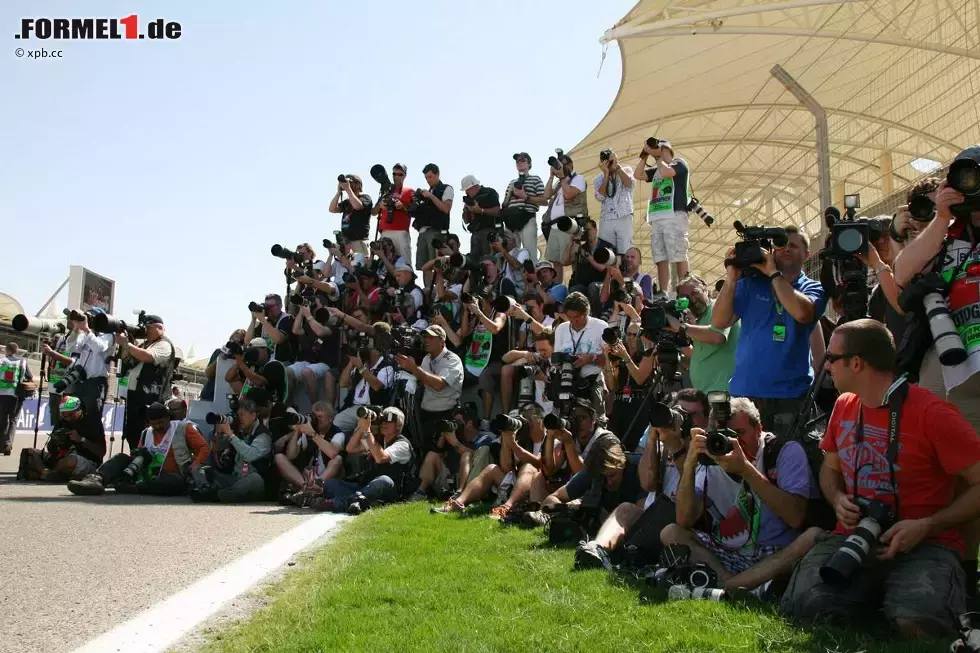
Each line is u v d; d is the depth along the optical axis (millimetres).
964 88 17953
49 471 10633
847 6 19250
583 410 7078
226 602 4102
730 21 20656
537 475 7285
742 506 4688
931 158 21000
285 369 11203
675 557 4668
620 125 26812
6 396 13562
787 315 5664
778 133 26438
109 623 3658
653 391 7340
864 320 3953
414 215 14172
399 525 6879
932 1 18016
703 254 36562
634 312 8234
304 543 5988
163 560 5148
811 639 3381
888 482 3869
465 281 11727
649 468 5480
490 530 6574
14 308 25359
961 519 3621
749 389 5719
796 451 4578
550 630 3605
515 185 13898
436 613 3934
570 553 5516
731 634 3475
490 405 11047
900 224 5270
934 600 3457
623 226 11914
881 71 21016
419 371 9328
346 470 8977
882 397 3900
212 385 12758
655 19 20641
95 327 10273
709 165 29703
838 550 3609
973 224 4258
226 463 9281
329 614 3885
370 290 12828
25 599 4047
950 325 4047
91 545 5637
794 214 28922
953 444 3689
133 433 11055
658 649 3307
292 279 14156
